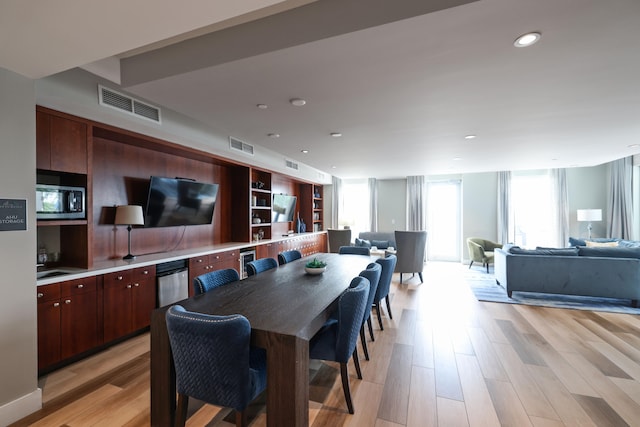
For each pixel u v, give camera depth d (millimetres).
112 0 1234
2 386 1834
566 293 4301
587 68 2012
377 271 2639
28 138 1966
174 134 3676
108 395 2154
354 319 1946
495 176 7719
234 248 4746
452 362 2639
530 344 2996
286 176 7031
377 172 7266
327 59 1884
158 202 3748
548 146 4348
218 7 1319
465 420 1890
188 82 2217
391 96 2482
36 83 2352
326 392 2205
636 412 1967
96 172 3223
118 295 2934
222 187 5250
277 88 2320
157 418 1763
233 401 1470
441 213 8367
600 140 3990
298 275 2854
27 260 1961
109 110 2916
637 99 2566
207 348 1445
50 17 1352
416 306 4250
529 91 2387
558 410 1987
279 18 1783
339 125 3307
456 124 3273
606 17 1467
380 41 1680
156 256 3627
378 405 2045
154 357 1760
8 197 1859
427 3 1448
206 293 2205
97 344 2732
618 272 4113
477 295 4797
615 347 2922
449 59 1884
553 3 1365
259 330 1509
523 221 7605
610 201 6785
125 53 2260
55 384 2283
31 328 1974
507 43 1704
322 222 9219
